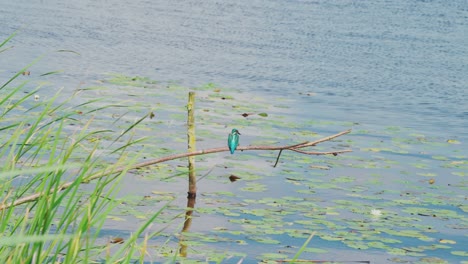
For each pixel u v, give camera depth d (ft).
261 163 67.31
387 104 105.81
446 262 47.88
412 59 145.28
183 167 63.67
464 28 189.57
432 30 183.52
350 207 56.75
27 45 128.16
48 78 102.53
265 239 48.80
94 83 101.30
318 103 102.73
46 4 180.65
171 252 44.86
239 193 58.34
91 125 72.74
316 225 52.47
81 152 59.52
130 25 162.09
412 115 99.19
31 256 20.63
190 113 57.47
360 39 165.07
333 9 209.67
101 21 163.43
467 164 71.72
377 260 47.55
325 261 46.60
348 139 80.69
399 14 207.31
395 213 55.98
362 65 136.77
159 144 69.46
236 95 103.09
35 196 23.15
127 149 65.31
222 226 50.90
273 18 187.11
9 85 94.63
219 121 83.30
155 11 186.50
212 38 154.81
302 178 63.36
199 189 58.49
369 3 226.58
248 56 138.21
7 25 145.28
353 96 109.91
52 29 146.51
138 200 53.57
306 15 195.52
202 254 42.29
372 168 68.23
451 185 64.34
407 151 76.07
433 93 116.16
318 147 75.46
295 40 159.22
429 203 59.36
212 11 192.95
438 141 82.43
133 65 120.78
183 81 110.93
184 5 200.85
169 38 150.82
